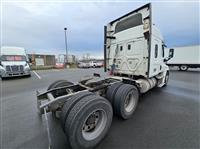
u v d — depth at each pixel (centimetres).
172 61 1962
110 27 547
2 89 709
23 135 275
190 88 698
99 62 3341
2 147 239
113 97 331
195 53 1752
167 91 632
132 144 239
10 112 395
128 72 479
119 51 510
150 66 424
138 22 430
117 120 332
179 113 371
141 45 427
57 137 267
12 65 1093
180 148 226
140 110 395
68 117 215
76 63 3366
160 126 299
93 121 238
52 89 354
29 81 980
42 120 341
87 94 250
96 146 237
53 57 3053
